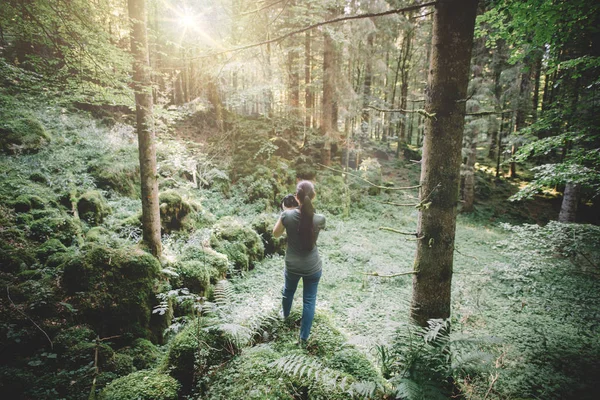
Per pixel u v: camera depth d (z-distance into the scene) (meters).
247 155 13.54
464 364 2.76
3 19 4.11
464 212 16.61
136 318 4.77
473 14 3.10
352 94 13.32
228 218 9.20
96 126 12.16
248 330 3.37
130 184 9.70
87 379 3.52
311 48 15.62
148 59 5.77
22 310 4.07
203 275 6.09
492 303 7.08
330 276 7.99
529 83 15.46
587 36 5.46
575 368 4.61
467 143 16.09
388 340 3.14
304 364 2.76
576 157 6.12
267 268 8.32
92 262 4.84
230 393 2.72
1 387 3.17
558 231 7.02
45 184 7.75
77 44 4.45
